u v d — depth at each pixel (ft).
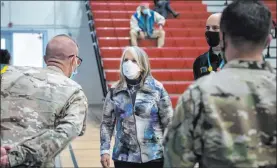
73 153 22.61
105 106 11.96
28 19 46.55
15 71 7.95
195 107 6.11
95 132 28.71
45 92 7.68
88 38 47.39
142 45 37.63
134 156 11.20
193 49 37.29
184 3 45.27
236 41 6.21
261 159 5.93
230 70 6.25
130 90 11.44
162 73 34.14
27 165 7.27
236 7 6.19
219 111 6.00
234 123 5.95
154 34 37.27
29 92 7.66
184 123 6.20
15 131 7.41
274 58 38.14
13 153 7.16
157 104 11.33
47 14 46.91
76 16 47.32
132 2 43.80
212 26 11.06
